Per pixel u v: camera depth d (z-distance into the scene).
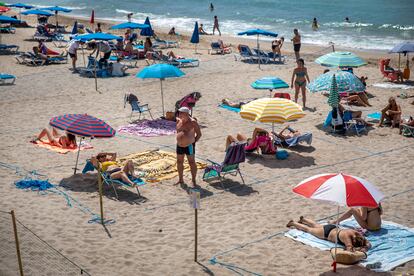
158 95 37.69
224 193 21.00
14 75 43.66
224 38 78.94
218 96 37.75
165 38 72.94
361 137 28.56
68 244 16.53
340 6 128.62
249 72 47.03
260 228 17.89
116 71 44.34
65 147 25.75
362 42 78.50
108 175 20.59
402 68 51.41
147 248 16.45
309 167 23.92
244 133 29.02
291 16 113.94
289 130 27.25
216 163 21.84
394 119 30.08
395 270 14.89
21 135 27.80
